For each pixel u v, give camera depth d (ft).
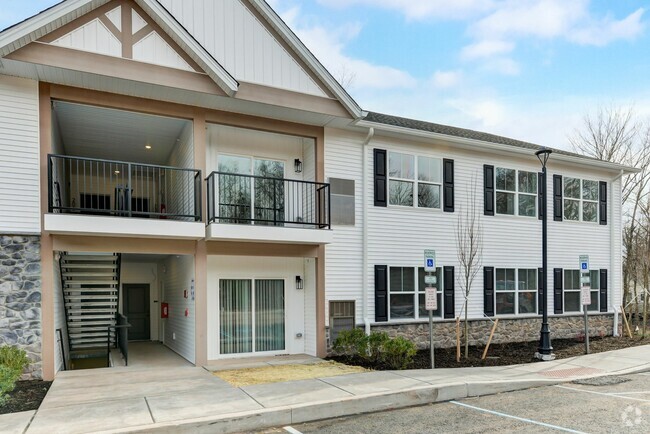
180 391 21.80
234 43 29.89
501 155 42.86
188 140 31.89
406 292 37.22
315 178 34.12
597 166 48.39
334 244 34.30
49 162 24.72
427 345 37.32
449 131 45.16
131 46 25.98
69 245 25.79
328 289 33.78
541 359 33.14
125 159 42.47
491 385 24.04
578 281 46.65
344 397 20.49
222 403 19.58
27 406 19.38
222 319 31.94
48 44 23.88
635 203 75.82
